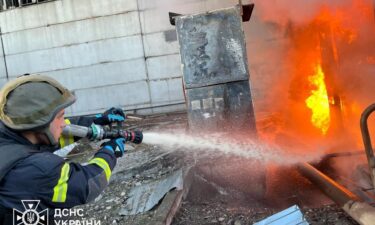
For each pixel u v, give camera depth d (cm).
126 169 483
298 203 373
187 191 395
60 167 151
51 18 1252
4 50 1301
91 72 1247
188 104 400
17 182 144
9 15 1279
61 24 1247
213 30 393
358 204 287
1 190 144
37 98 147
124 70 1225
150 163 493
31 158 146
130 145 646
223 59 394
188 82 398
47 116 148
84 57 1246
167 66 1197
